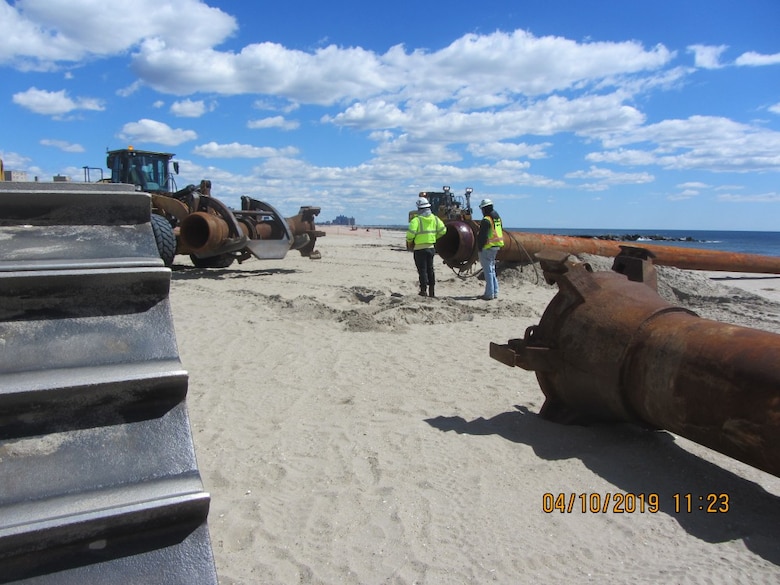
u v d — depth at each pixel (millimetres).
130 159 16875
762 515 3533
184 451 2100
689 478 3955
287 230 16531
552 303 4707
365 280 14602
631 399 4125
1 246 2436
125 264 2455
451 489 3799
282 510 3561
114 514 1831
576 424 4766
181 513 1932
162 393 2180
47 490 1882
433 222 11414
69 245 2541
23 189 2740
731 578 2922
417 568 3012
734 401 3445
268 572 2977
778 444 3236
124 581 1811
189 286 12773
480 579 2934
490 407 5297
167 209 15633
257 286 12984
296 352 7133
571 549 3191
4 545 1724
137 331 2328
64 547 1815
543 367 4531
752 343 3555
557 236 14906
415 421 4945
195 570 1890
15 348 2137
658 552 3166
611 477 3957
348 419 5008
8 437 1974
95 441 2037
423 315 9242
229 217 15062
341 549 3174
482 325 8969
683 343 3824
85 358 2176
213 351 7145
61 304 2309
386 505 3604
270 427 4836
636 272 4855
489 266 11773
